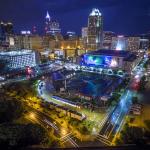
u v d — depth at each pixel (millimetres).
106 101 174375
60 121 143250
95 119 146750
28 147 82125
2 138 78500
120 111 161125
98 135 124062
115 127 134500
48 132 125312
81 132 127438
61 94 199625
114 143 112125
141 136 99938
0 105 127062
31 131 91688
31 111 160250
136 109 156625
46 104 172250
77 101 178500
